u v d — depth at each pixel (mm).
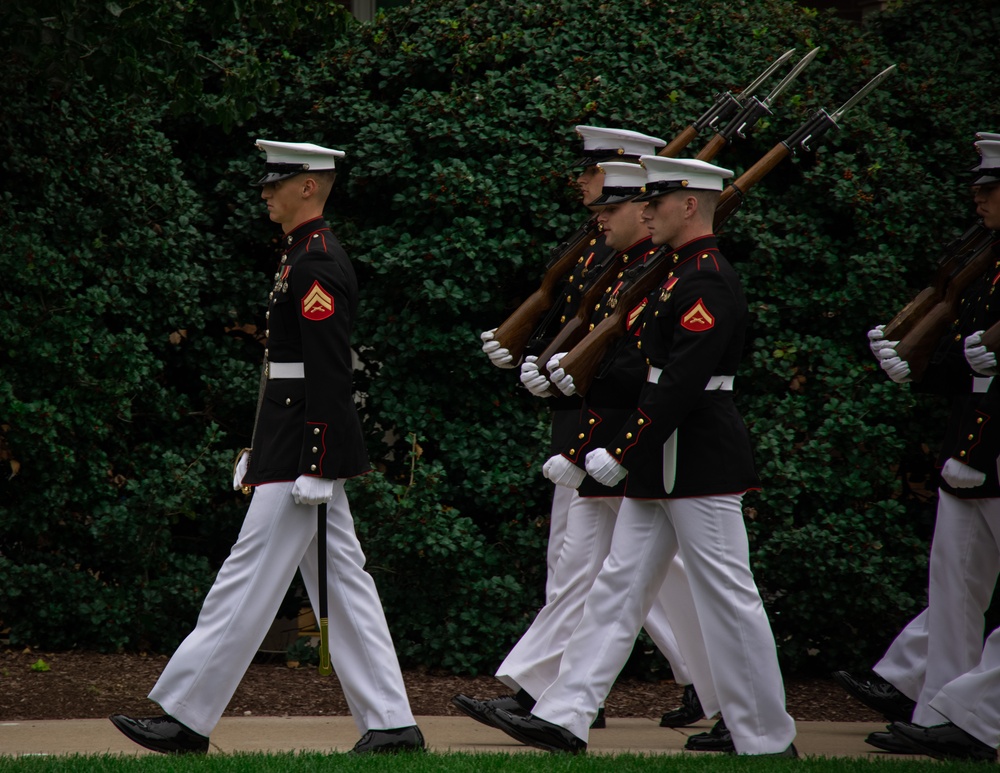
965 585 20203
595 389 20016
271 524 18172
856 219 27906
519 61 29469
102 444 28094
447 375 28312
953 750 18797
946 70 30688
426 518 26406
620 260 21188
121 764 16875
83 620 26672
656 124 28000
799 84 29250
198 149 30453
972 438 19281
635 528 18953
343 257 18734
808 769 17172
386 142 28141
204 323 28953
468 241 27469
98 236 27578
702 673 20266
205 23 29594
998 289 19703
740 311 18406
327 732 21203
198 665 17906
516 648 21734
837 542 26031
